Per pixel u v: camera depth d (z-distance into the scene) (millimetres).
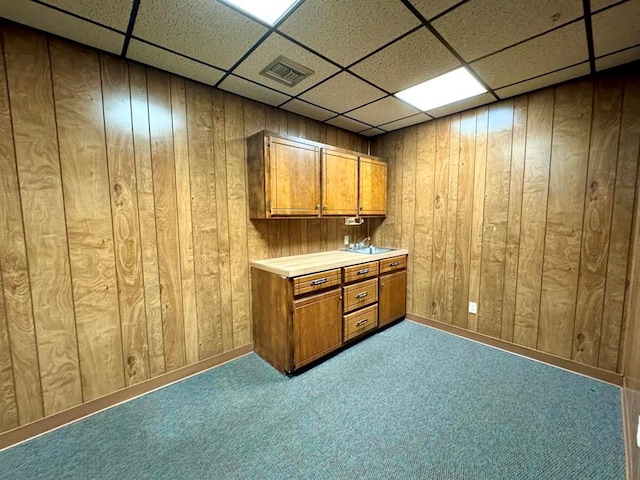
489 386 2105
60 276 1725
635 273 1896
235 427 1721
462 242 2893
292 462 1475
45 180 1652
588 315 2205
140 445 1591
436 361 2475
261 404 1929
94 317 1850
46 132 1640
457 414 1814
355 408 1881
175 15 1471
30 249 1629
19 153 1576
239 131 2473
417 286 3307
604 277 2125
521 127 2447
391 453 1523
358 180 3061
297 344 2271
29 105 1587
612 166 2053
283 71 2047
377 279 2979
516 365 2398
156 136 2037
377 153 3621
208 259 2352
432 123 3053
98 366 1876
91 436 1662
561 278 2314
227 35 1639
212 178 2332
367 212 3182
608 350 2129
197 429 1708
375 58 1882
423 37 1665
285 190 2451
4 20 1499
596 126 2098
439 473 1403
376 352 2648
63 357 1753
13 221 1578
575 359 2281
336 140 3295
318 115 2924
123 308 1957
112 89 1841
